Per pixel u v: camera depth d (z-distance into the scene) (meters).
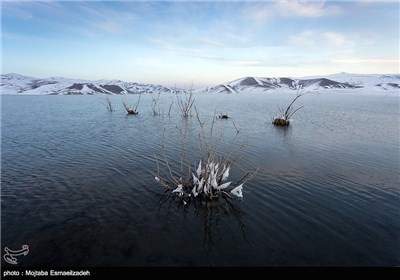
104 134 25.81
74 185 12.41
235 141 22.92
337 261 7.32
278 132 27.72
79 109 53.16
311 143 22.47
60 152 18.56
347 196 11.67
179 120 36.97
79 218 9.40
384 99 92.50
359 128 30.61
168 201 10.94
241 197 11.43
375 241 8.30
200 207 10.49
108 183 12.70
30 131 27.36
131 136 24.80
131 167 15.15
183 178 13.40
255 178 13.77
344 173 14.70
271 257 7.45
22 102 73.94
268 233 8.67
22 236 8.25
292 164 16.28
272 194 11.78
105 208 10.20
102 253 7.51
